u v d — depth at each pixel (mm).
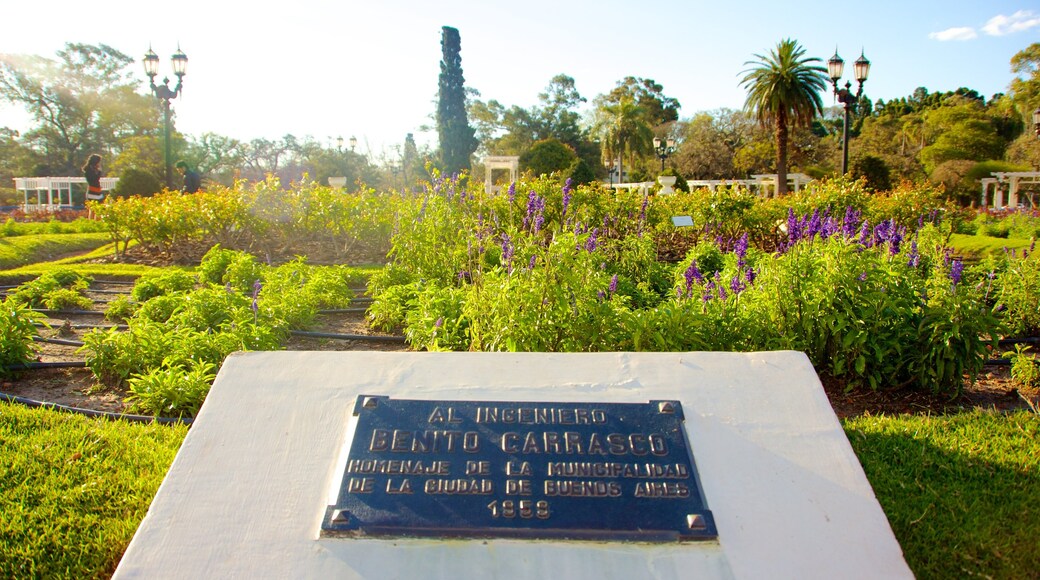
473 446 2875
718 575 2428
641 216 10266
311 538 2557
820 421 3012
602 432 2938
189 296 6891
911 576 2443
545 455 2830
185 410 4656
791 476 2771
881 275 4992
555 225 9883
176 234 13188
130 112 57250
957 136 44781
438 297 6203
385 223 12664
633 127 49406
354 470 2771
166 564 2498
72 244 16250
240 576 2453
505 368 3287
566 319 4918
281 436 2961
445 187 9047
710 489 2709
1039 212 20641
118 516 3254
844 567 2463
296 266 9375
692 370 3266
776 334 5004
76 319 7895
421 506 2623
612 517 2580
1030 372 5121
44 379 5500
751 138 56875
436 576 2424
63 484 3502
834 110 68938
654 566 2449
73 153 58188
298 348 6461
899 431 4062
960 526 3113
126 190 23609
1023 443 3871
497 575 2424
